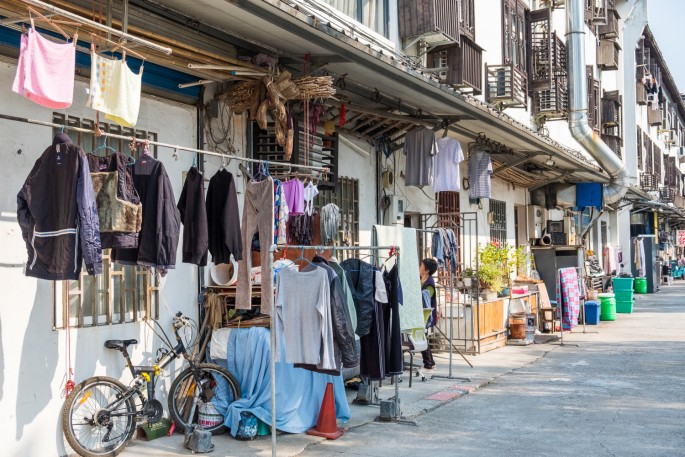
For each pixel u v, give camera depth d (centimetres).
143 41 518
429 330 1146
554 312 1625
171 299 750
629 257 3125
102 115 670
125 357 673
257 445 688
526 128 1319
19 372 590
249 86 794
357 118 1071
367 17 1061
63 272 503
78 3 579
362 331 712
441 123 1165
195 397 725
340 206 1080
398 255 761
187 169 773
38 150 615
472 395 939
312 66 835
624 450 677
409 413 820
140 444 680
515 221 1958
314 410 763
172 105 757
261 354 746
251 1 637
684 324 1789
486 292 1345
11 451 581
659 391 956
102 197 543
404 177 1252
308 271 677
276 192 693
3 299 581
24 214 517
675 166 4238
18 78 439
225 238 660
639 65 3158
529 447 689
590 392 952
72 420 620
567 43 1748
